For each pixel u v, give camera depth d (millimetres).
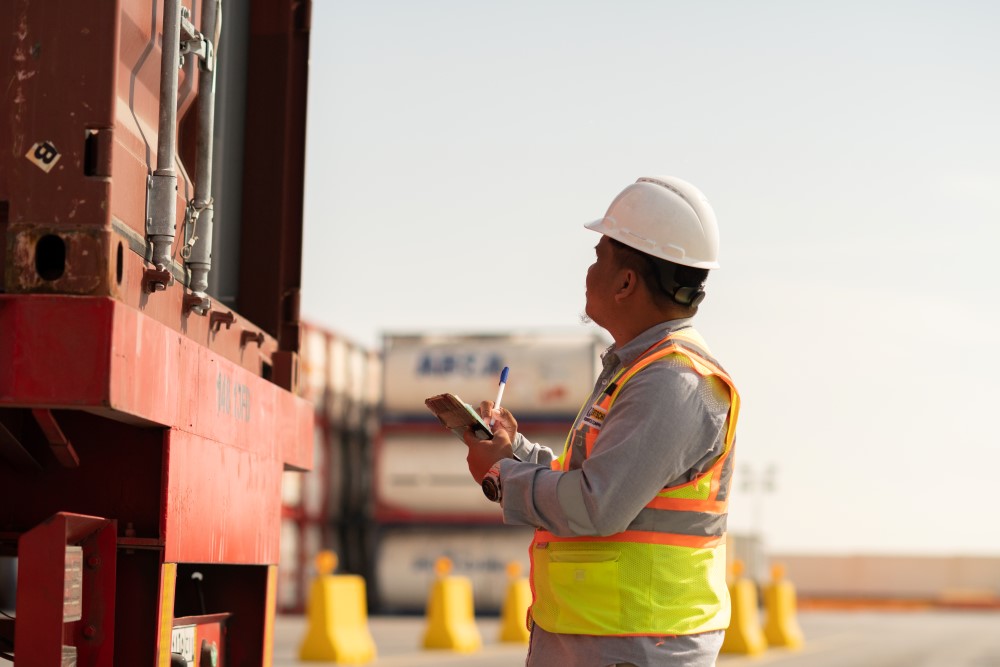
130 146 3076
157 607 3082
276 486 4246
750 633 20578
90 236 2795
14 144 2828
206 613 4199
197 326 3588
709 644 3062
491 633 26703
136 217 3080
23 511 3158
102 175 2820
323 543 42125
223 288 4410
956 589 92250
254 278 4574
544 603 3098
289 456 4426
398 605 39031
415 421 38906
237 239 4559
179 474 3188
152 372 2945
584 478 2961
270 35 4656
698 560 3064
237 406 3732
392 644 21703
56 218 2809
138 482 3148
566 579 3027
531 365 37906
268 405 4109
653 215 3186
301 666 15156
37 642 2713
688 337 3141
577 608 3000
